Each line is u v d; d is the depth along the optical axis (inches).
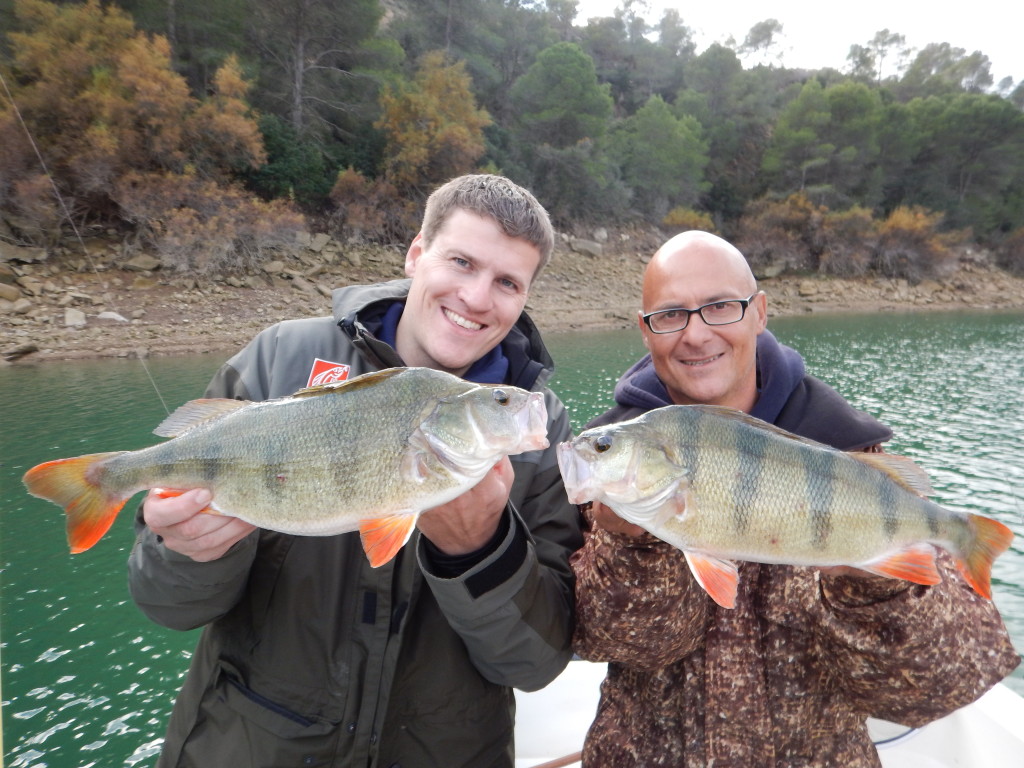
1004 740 36.5
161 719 62.7
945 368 279.4
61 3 329.1
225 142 334.6
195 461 26.5
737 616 27.9
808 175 673.6
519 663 27.3
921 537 25.6
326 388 27.3
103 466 26.7
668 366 31.7
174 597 26.1
